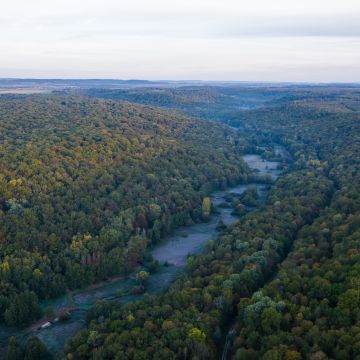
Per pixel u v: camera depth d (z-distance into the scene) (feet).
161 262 458.91
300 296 290.35
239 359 248.73
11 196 461.37
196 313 298.15
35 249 413.18
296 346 246.88
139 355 260.62
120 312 320.29
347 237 361.10
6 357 304.71
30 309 356.38
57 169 534.37
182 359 263.49
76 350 284.82
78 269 405.59
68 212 476.13
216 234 527.81
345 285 281.95
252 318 281.13
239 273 354.95
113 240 453.99
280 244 406.62
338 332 243.60
